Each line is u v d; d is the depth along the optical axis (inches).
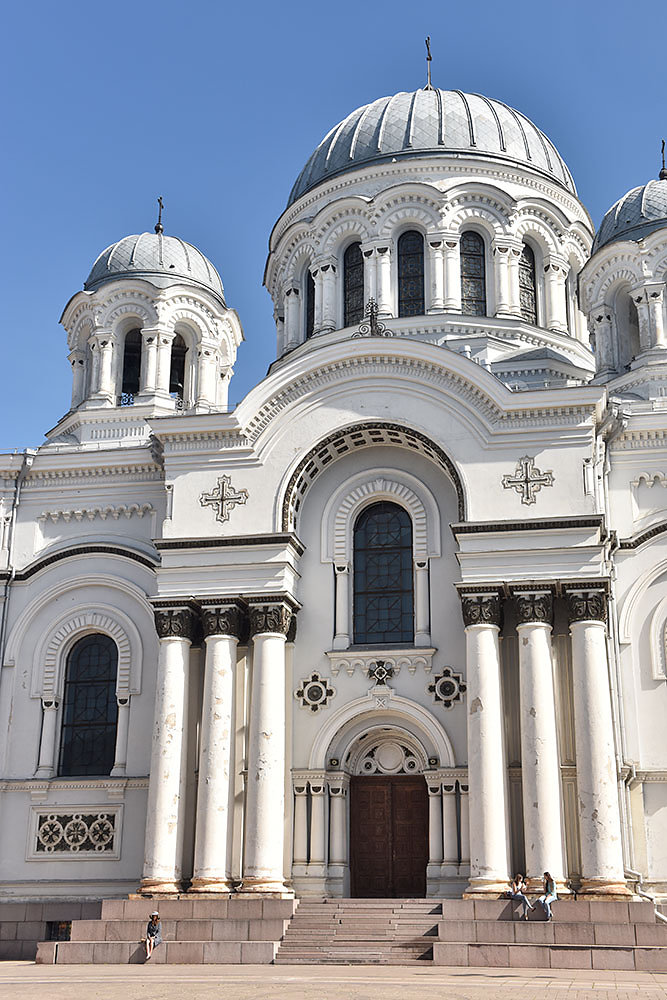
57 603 1266.0
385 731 1153.4
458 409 1148.5
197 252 1579.7
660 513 1184.2
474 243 1467.8
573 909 960.9
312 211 1549.0
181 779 1100.5
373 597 1186.0
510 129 1557.6
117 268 1520.7
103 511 1279.5
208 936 983.6
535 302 1480.1
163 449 1202.0
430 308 1417.3
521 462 1118.4
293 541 1142.3
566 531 1081.4
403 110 1561.3
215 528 1164.5
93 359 1469.0
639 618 1157.1
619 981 792.3
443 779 1105.4
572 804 1051.9
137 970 903.7
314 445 1173.7
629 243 1381.6
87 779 1189.1
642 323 1369.3
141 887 1068.5
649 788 1108.5
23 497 1304.1
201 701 1149.1
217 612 1129.4
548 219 1485.0
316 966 911.7
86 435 1421.0
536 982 780.0
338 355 1177.4
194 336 1497.3
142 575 1249.4
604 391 1111.0
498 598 1081.4
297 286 1534.2
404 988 744.3
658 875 1085.1
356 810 1149.1
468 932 943.7
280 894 1045.2
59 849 1181.1
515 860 1046.4
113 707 1230.9
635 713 1130.0
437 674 1133.7
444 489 1184.2
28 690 1240.2
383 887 1125.1
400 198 1453.0
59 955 981.2
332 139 1612.9
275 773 1079.6
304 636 1170.0
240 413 1181.1
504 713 1079.6
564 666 1086.4
